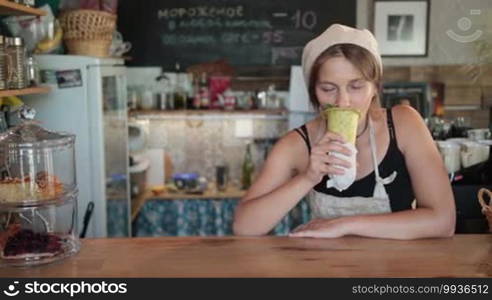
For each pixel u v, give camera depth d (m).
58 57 2.33
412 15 3.22
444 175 1.28
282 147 1.38
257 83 3.45
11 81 1.77
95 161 2.38
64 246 1.12
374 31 3.29
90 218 2.35
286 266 1.00
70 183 1.38
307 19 3.38
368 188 1.34
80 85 2.34
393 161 1.33
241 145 3.56
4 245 1.08
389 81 3.28
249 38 3.42
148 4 3.42
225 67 3.44
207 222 3.40
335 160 1.11
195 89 3.42
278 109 3.38
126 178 2.99
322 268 0.99
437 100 3.11
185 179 3.42
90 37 2.47
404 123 1.34
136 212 3.13
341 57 1.14
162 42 3.44
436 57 3.18
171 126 3.54
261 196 1.28
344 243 1.14
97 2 2.52
